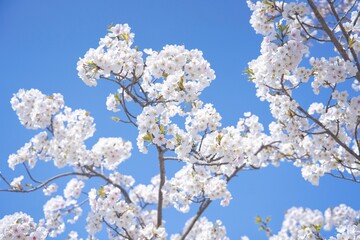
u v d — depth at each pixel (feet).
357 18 17.04
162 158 19.90
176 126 17.76
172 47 17.04
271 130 20.56
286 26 16.07
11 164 23.65
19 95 22.98
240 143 17.62
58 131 23.68
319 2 19.51
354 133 17.85
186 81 17.21
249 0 17.40
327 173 18.97
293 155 23.22
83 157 24.82
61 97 23.45
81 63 16.34
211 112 18.16
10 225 18.76
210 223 24.47
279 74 16.21
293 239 28.17
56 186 26.05
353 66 16.48
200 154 17.89
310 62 16.83
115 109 19.39
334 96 17.04
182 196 21.01
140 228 22.06
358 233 18.11
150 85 18.95
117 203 19.56
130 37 17.03
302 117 17.42
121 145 23.86
